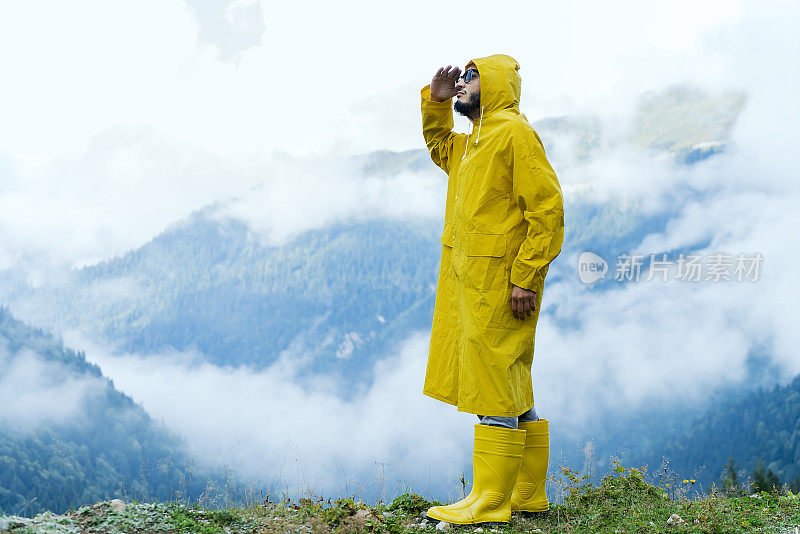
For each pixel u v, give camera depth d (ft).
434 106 15.16
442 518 12.25
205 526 11.79
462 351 12.78
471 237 12.62
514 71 13.47
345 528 12.14
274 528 11.95
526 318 12.48
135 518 11.82
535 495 13.55
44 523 11.17
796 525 11.98
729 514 12.92
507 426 12.48
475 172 12.77
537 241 12.05
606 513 13.47
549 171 12.27
